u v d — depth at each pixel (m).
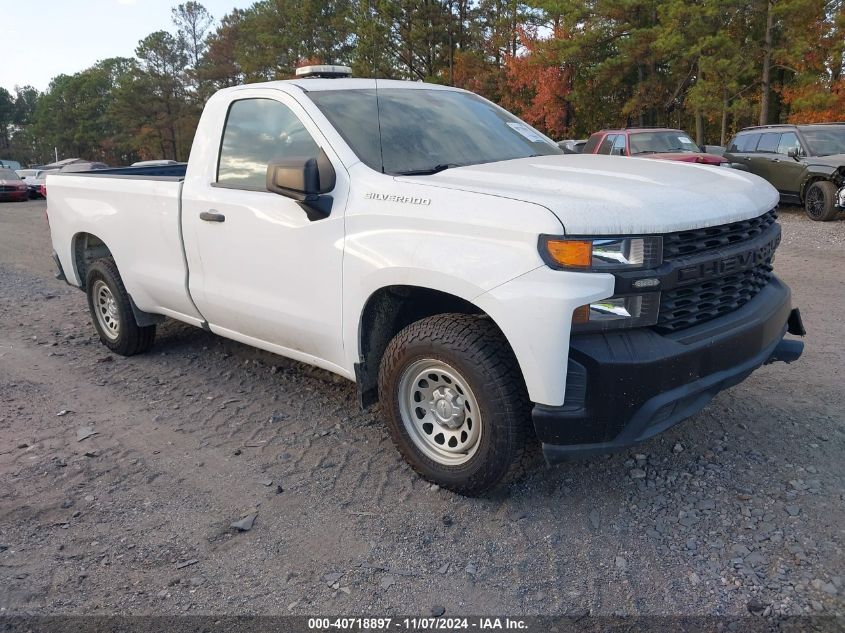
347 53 48.34
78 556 3.17
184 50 64.88
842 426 4.08
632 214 2.96
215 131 4.56
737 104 27.95
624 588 2.84
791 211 14.81
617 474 3.68
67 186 6.00
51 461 4.06
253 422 4.52
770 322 3.52
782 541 3.07
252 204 4.16
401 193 3.43
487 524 3.31
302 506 3.53
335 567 3.05
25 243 14.01
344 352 3.83
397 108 4.24
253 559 3.12
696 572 2.91
